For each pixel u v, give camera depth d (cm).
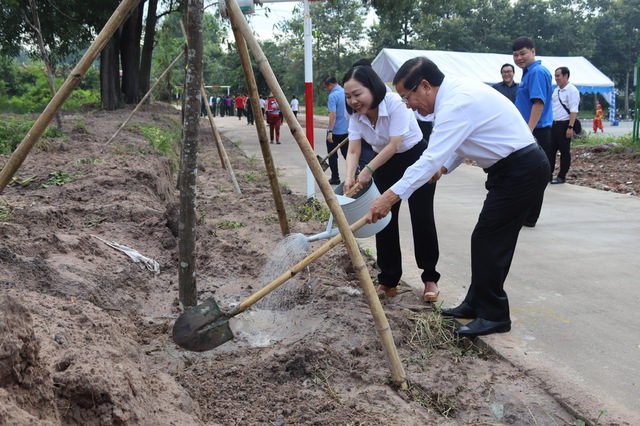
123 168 794
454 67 2278
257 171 1223
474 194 969
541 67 750
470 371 378
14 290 342
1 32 2161
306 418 316
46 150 917
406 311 455
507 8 6119
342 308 446
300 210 789
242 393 332
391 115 441
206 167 1259
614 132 2936
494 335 423
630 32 6438
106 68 2155
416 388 352
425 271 490
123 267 493
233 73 4950
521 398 346
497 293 425
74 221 591
